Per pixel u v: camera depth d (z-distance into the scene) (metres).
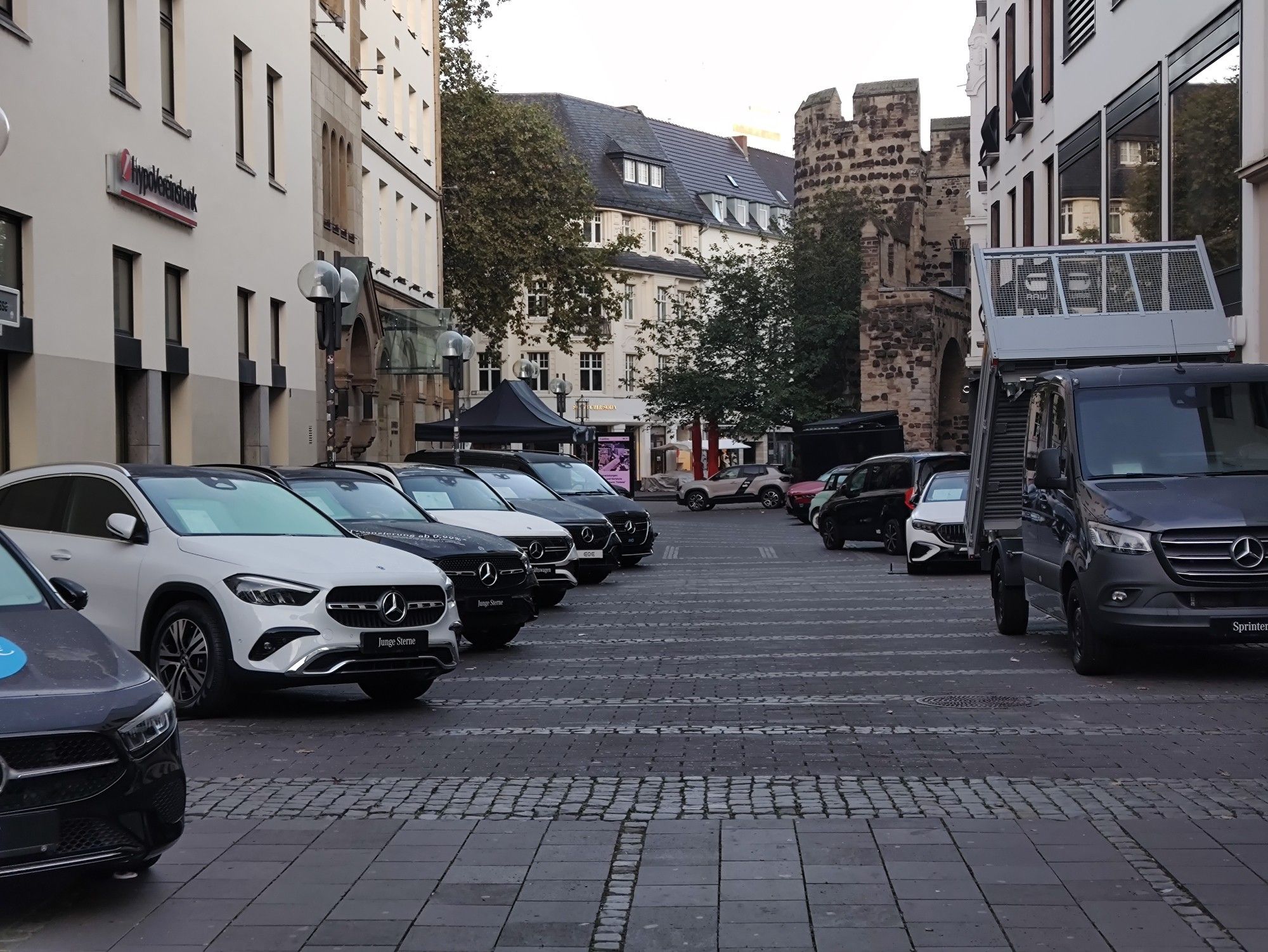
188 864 6.49
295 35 31.91
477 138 52.56
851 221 64.38
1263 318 20.08
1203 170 22.19
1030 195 34.84
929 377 57.00
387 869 6.39
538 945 5.36
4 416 18.75
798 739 9.49
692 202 92.88
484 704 11.14
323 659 10.16
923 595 20.27
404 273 45.84
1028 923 5.53
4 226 18.28
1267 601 11.28
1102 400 12.84
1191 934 5.39
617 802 7.67
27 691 5.71
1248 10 20.17
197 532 10.91
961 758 8.78
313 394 33.16
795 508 46.12
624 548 26.64
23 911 5.81
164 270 23.72
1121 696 11.10
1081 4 28.83
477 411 36.53
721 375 62.00
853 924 5.55
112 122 21.39
